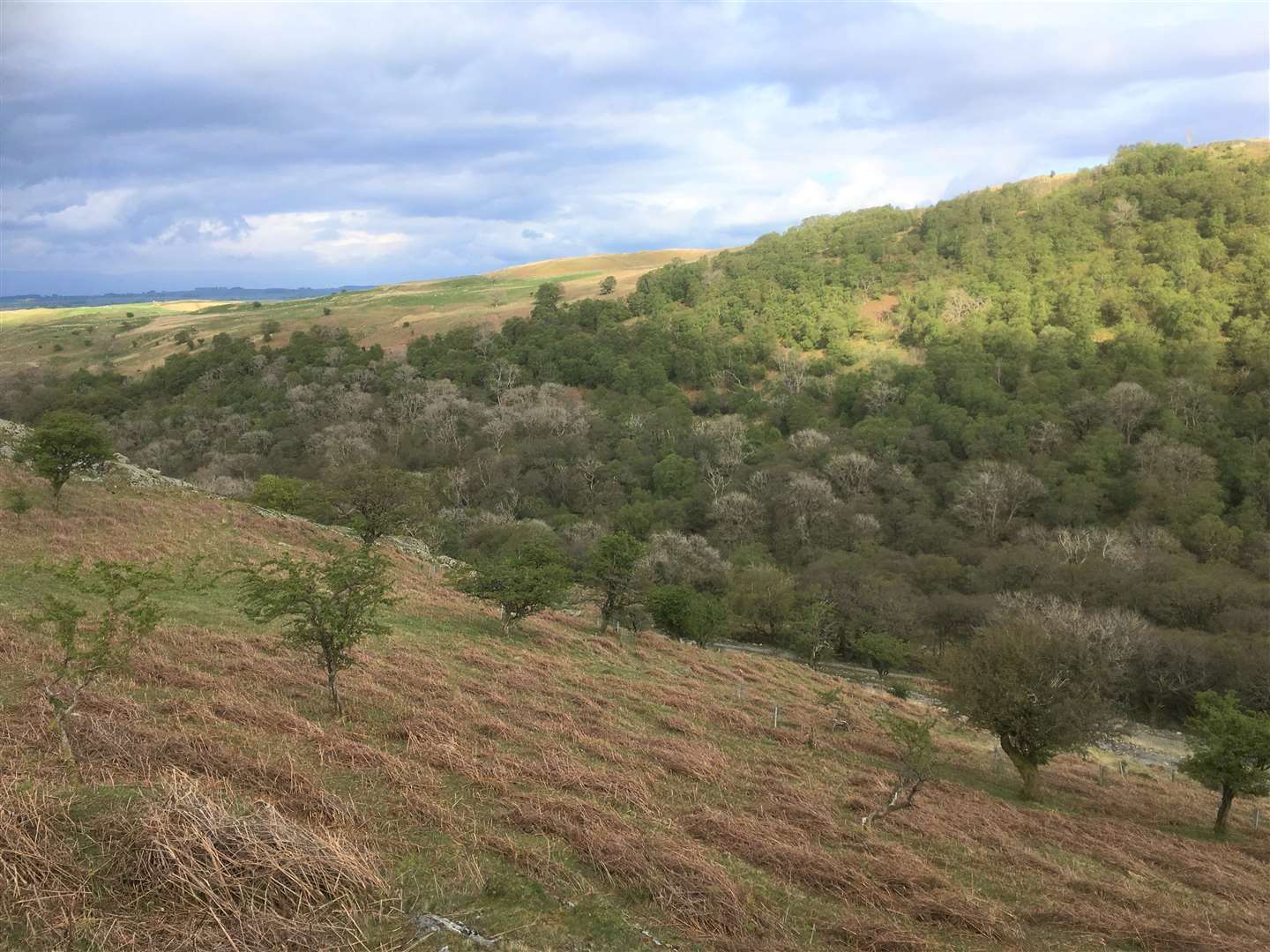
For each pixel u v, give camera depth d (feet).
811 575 197.16
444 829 31.09
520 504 267.80
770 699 92.79
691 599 131.54
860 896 33.30
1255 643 146.10
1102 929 34.71
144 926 19.99
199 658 53.78
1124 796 86.07
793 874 34.32
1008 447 249.55
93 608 62.85
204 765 32.63
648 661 103.35
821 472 259.60
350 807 31.07
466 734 47.67
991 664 77.20
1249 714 82.23
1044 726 72.18
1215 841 70.49
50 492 104.88
